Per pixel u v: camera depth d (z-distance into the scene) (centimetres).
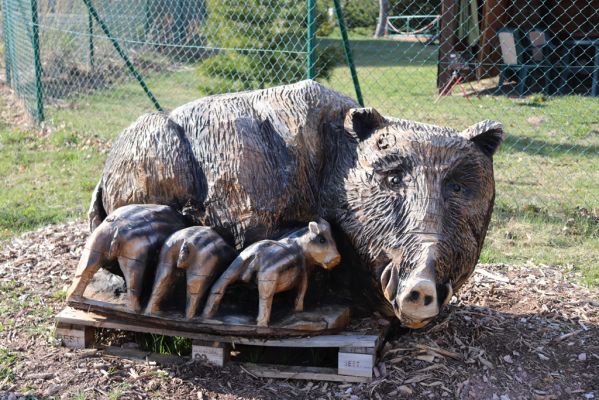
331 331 374
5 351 404
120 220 368
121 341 421
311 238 358
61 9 1265
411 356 393
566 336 430
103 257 372
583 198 763
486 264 566
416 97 1389
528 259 586
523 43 1425
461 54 1455
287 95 393
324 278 386
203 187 386
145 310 371
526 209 725
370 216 356
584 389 379
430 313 325
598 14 1423
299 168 376
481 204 364
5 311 460
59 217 690
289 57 950
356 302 388
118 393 362
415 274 329
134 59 1476
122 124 1092
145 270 368
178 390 367
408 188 352
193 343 386
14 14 1217
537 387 379
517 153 964
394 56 2086
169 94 1313
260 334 365
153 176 394
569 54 1375
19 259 555
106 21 1378
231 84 968
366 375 371
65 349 405
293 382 377
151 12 1472
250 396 363
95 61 1374
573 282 531
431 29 2136
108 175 418
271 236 374
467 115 1202
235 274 358
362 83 1600
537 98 1309
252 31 951
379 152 364
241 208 374
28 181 828
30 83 1123
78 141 1002
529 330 436
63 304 473
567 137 1048
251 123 385
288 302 377
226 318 365
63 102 1218
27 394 364
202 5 1301
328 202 376
